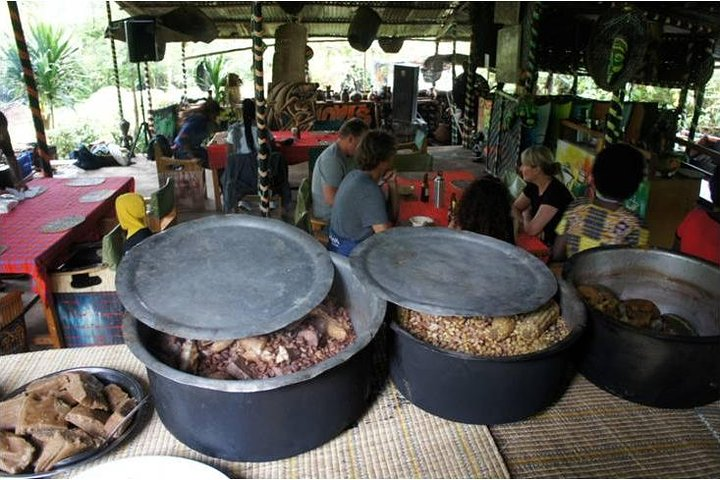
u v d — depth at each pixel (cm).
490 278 118
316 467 102
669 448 109
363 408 112
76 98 1078
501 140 652
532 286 115
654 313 130
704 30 552
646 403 119
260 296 108
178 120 810
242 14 873
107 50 1261
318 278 115
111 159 765
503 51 628
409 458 105
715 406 119
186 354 108
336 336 121
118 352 137
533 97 555
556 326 119
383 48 1025
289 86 812
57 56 984
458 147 859
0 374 127
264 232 132
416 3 848
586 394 123
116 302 272
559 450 108
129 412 111
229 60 1373
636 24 377
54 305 271
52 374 121
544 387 109
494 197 206
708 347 109
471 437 109
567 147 522
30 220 318
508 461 106
